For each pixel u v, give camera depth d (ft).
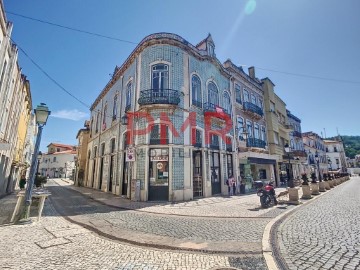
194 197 46.19
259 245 16.07
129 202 39.93
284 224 22.21
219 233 19.45
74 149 217.77
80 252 14.70
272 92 88.79
